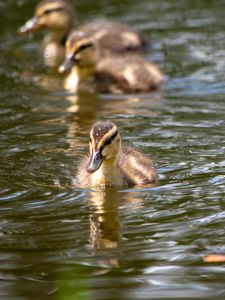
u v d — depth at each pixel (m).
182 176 13.42
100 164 13.07
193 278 9.80
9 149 14.86
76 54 21.19
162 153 14.52
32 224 11.46
